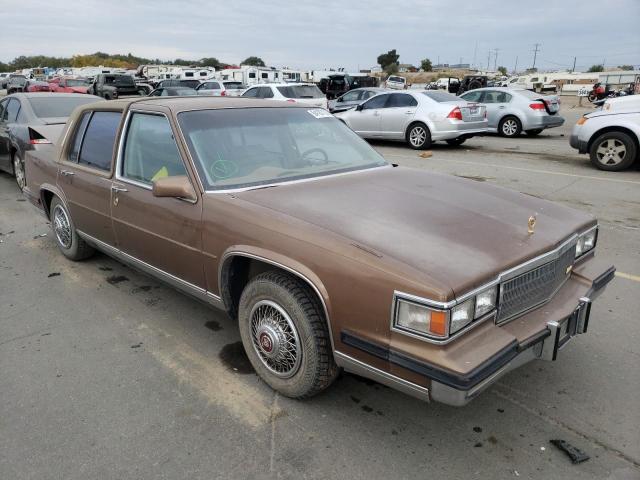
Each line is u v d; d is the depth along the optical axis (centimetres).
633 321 392
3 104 913
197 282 332
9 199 793
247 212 290
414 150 1346
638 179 910
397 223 274
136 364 338
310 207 292
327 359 272
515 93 1600
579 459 252
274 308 286
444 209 298
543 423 280
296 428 276
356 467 249
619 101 984
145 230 362
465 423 280
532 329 253
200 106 362
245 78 3925
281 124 380
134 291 449
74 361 341
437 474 245
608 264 324
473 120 1338
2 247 570
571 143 1055
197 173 321
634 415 286
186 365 336
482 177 943
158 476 244
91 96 918
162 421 282
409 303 223
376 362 239
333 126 414
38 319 400
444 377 215
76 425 279
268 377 305
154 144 359
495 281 237
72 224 478
